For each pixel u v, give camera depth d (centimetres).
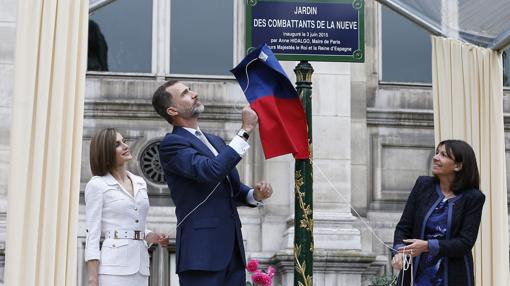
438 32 988
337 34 853
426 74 1531
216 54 1506
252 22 848
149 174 1440
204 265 707
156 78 1478
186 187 722
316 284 1372
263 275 1057
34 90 835
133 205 776
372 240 1451
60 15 848
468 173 780
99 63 1480
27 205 823
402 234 794
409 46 1534
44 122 832
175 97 738
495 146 970
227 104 1470
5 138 1377
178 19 1508
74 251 830
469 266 775
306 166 804
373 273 1416
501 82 981
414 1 977
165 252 1405
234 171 749
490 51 980
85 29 854
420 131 1496
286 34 848
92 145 784
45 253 822
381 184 1477
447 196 785
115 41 1489
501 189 966
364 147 1474
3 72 1384
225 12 1518
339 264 1376
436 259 771
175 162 713
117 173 788
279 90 788
